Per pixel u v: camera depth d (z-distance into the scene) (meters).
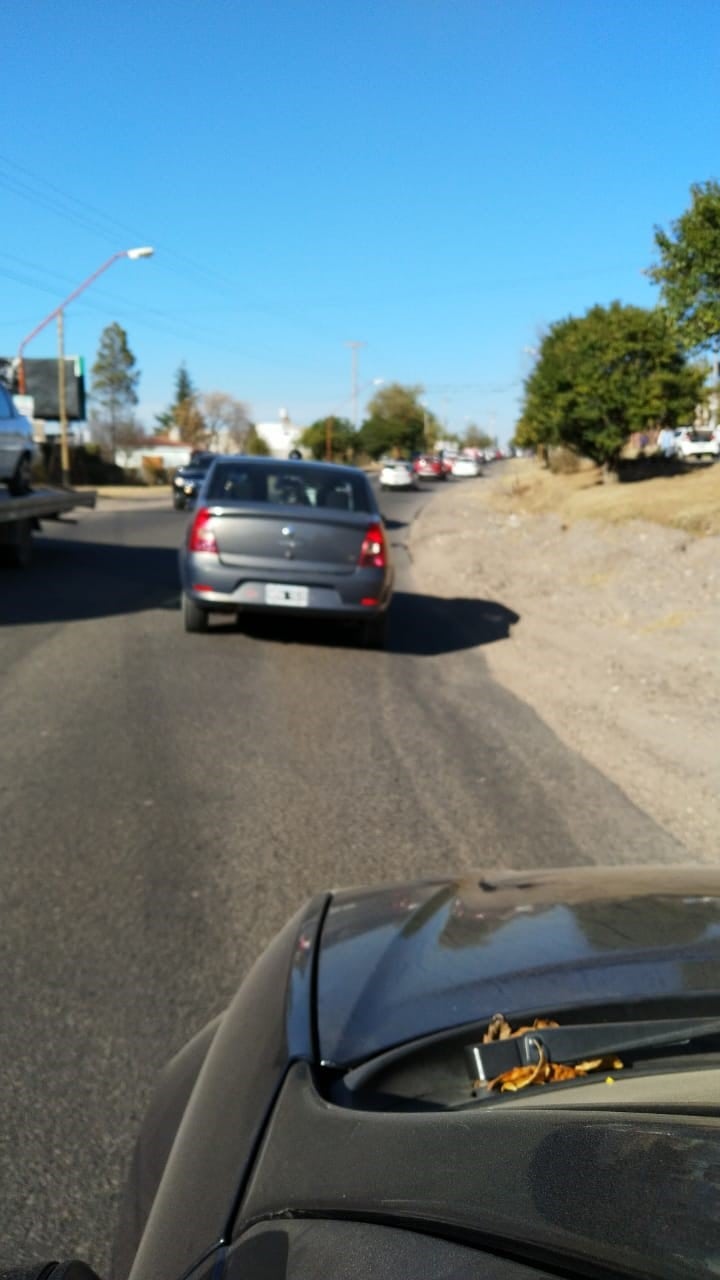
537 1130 1.56
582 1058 2.08
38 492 19.28
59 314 40.06
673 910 2.69
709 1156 1.34
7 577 17.42
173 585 17.62
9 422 17.83
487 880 3.26
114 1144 3.34
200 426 137.50
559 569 21.25
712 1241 1.20
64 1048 3.87
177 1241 1.79
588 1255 1.26
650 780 7.37
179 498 38.66
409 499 54.12
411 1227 1.47
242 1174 1.83
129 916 5.01
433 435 166.12
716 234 21.08
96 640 12.12
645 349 39.78
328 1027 2.23
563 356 43.09
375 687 10.38
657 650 11.93
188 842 6.00
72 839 6.00
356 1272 1.42
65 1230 2.96
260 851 5.88
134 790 6.90
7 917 4.98
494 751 8.13
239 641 12.41
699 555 19.38
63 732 8.22
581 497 37.22
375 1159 1.68
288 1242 1.57
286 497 12.12
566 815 6.62
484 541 28.56
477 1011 2.24
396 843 6.05
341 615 11.80
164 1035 3.97
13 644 11.69
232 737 8.28
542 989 2.29
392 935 2.69
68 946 4.69
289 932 2.91
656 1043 2.10
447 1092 2.08
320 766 7.59
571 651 12.34
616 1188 1.34
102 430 113.62
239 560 11.68
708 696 9.63
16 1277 1.78
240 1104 2.09
